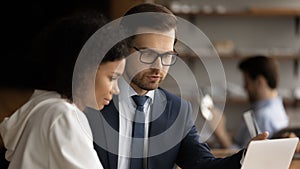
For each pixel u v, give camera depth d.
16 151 1.52
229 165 1.76
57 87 1.54
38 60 1.58
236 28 5.33
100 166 1.48
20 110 1.57
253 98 3.62
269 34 5.34
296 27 5.31
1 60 6.65
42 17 6.60
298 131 2.74
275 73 3.58
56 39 1.54
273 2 5.32
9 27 6.70
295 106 5.07
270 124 3.53
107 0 5.73
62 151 1.45
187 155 1.89
